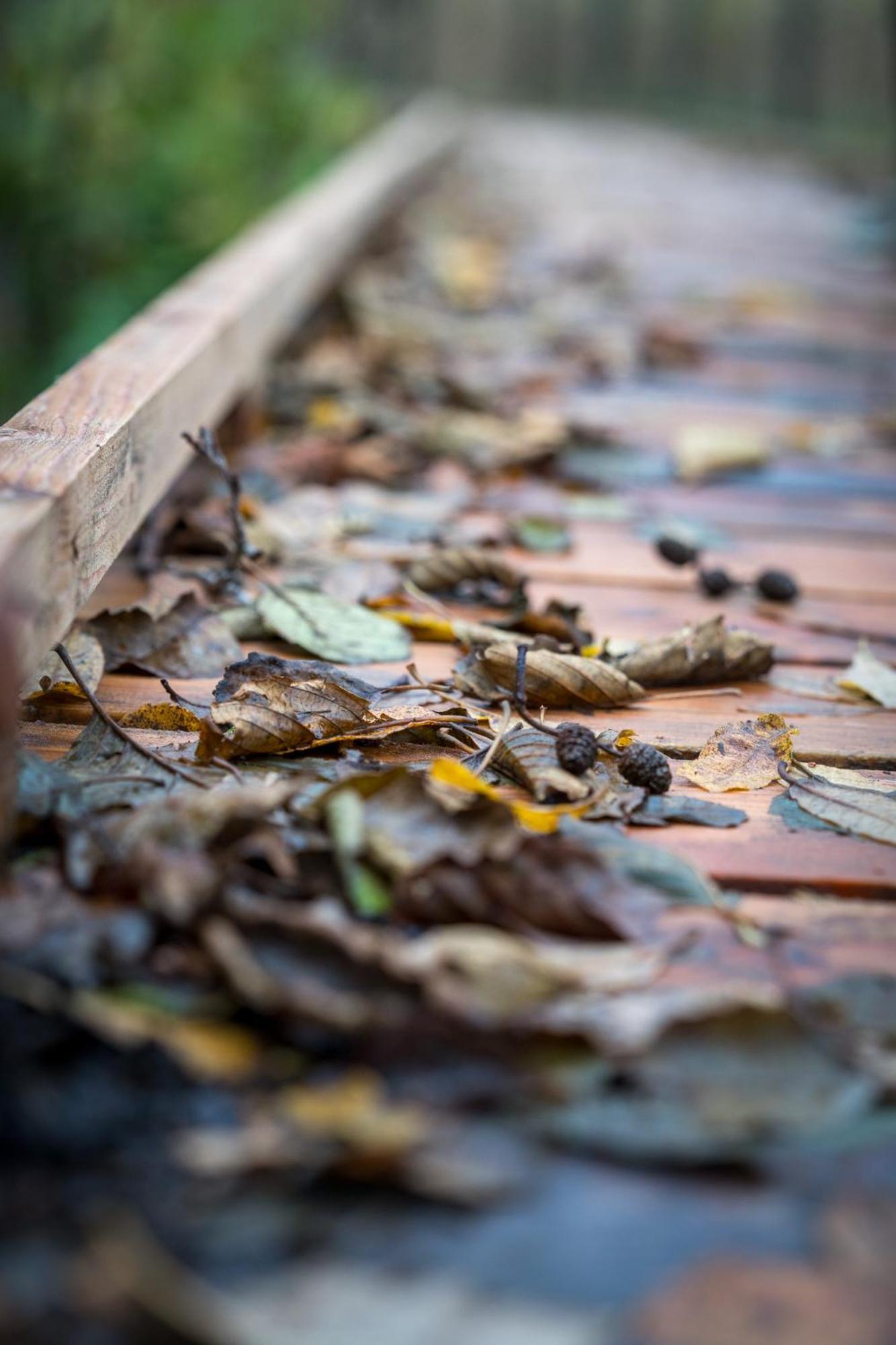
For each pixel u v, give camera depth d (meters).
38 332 2.43
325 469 1.04
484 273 1.87
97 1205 0.47
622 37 6.48
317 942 0.56
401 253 1.95
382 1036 0.54
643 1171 0.51
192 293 1.04
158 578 0.84
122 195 2.37
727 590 0.89
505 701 0.69
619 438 1.18
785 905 0.62
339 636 0.78
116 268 2.38
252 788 0.63
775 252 2.29
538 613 0.83
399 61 6.11
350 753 0.68
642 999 0.56
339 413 1.16
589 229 2.44
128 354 0.86
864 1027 0.56
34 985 0.53
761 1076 0.54
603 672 0.74
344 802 0.60
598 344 1.49
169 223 2.39
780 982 0.58
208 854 0.58
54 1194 0.48
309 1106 0.52
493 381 1.30
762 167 3.80
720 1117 0.53
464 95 6.35
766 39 6.37
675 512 1.04
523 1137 0.52
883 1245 0.48
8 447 0.68
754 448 1.14
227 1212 0.48
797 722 0.75
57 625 0.63
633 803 0.66
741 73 6.44
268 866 0.59
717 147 4.47
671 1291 0.46
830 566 0.96
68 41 2.33
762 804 0.68
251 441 1.09
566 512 1.02
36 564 0.60
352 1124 0.51
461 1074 0.54
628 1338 0.45
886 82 6.15
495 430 1.13
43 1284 0.44
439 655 0.79
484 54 6.37
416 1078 0.54
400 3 6.00
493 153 3.78
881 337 1.65
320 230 1.37
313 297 1.36
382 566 0.87
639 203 2.86
